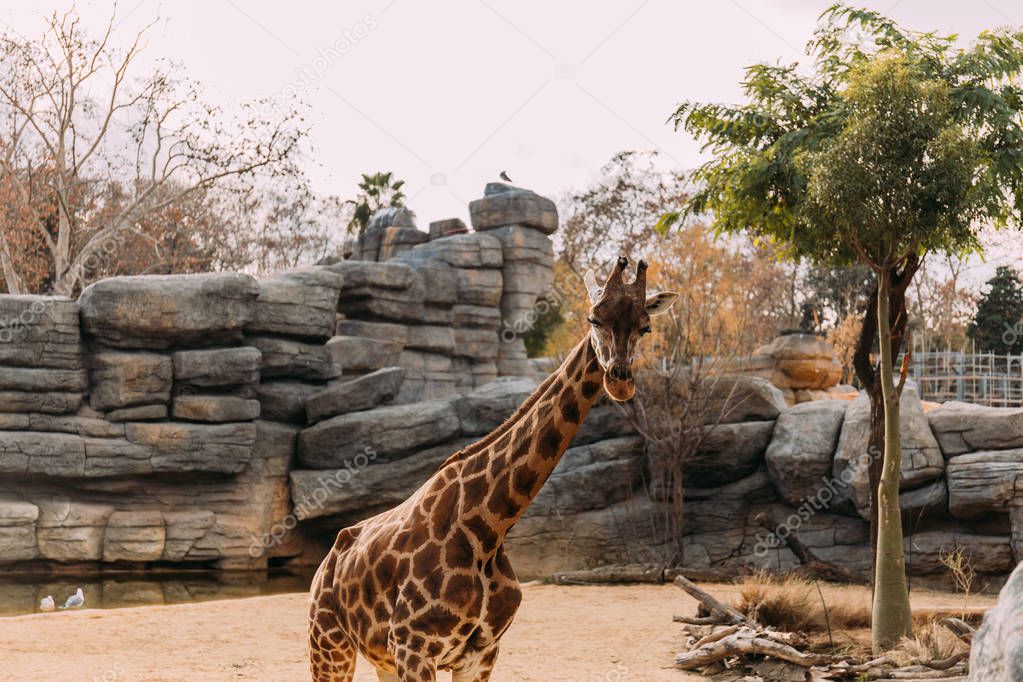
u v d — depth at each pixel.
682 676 11.38
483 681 6.16
